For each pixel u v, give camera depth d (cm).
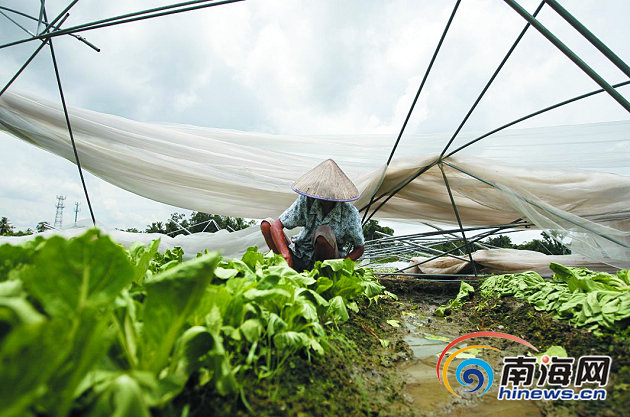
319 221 386
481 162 520
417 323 375
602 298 238
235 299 155
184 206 625
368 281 398
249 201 598
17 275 117
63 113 456
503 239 1317
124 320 112
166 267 221
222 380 118
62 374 79
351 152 537
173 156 512
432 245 833
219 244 616
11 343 66
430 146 512
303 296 202
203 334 114
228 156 520
